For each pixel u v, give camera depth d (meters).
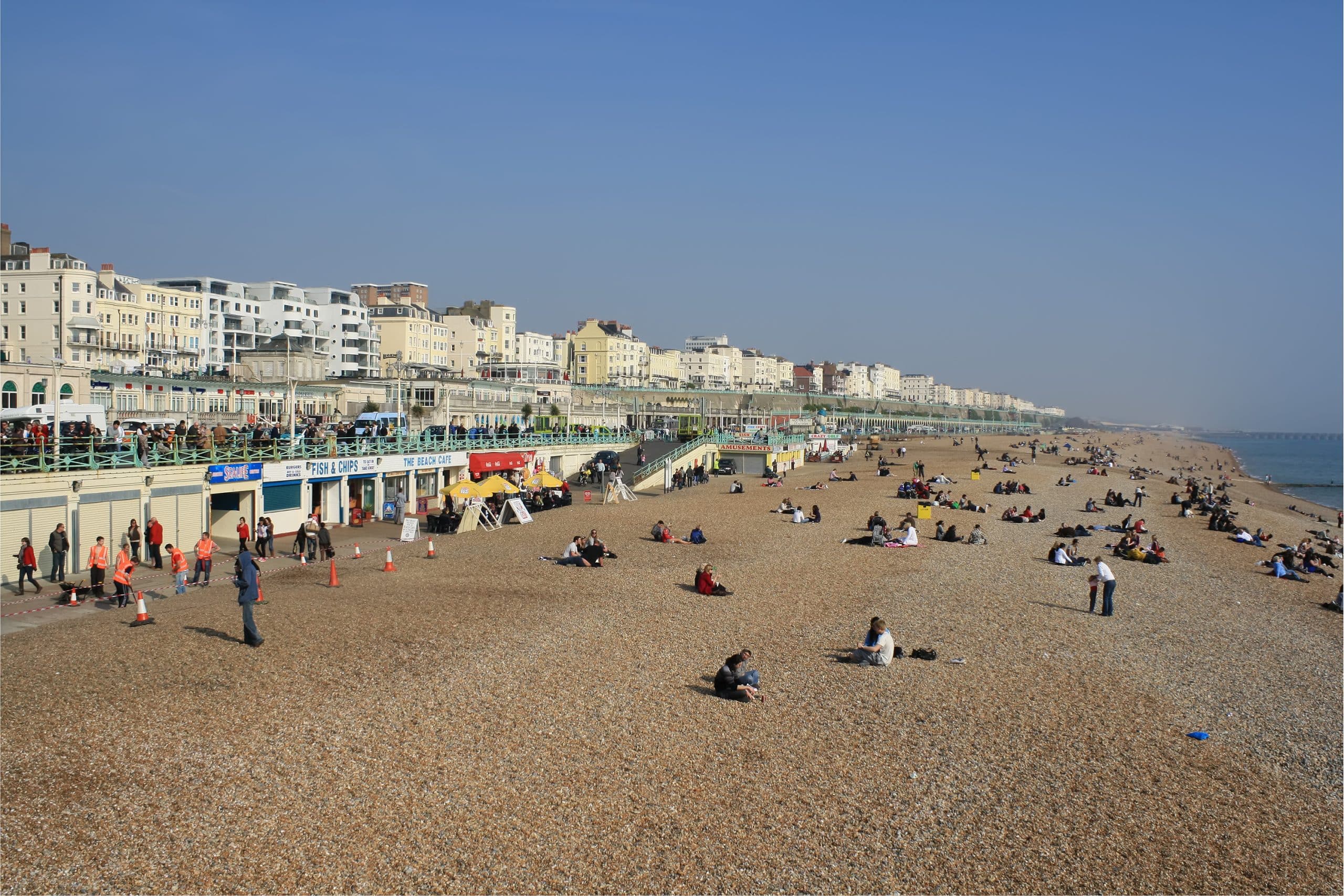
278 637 23.25
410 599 28.12
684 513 52.53
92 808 13.76
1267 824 14.73
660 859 12.82
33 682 19.27
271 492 41.00
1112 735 18.38
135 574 31.70
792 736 17.56
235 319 124.81
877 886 12.38
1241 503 84.19
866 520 50.62
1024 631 26.41
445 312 171.12
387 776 15.15
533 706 18.69
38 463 31.20
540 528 45.31
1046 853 13.47
